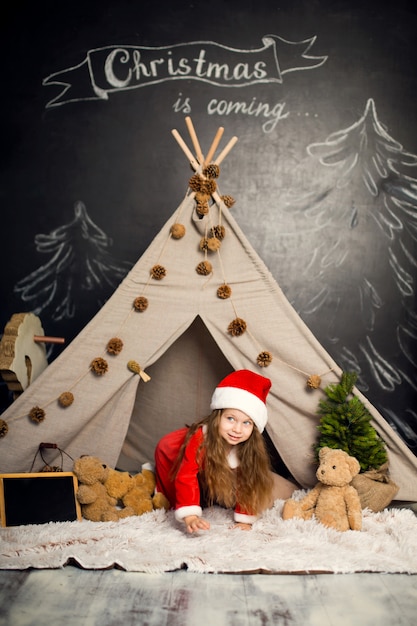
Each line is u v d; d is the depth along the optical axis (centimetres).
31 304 353
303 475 247
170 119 354
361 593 176
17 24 353
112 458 246
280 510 231
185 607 166
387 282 355
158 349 242
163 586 178
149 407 283
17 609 163
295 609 166
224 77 354
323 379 242
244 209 354
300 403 243
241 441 223
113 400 245
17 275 354
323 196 354
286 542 204
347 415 236
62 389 242
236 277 242
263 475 222
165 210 354
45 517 223
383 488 233
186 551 195
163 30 354
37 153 353
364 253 354
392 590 178
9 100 354
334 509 221
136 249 354
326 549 199
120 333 243
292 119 354
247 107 355
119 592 174
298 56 354
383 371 354
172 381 278
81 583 179
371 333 354
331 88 354
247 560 190
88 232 354
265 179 355
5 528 215
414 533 213
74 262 354
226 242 243
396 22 354
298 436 246
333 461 223
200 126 354
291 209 355
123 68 354
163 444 238
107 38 354
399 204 354
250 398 219
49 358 352
